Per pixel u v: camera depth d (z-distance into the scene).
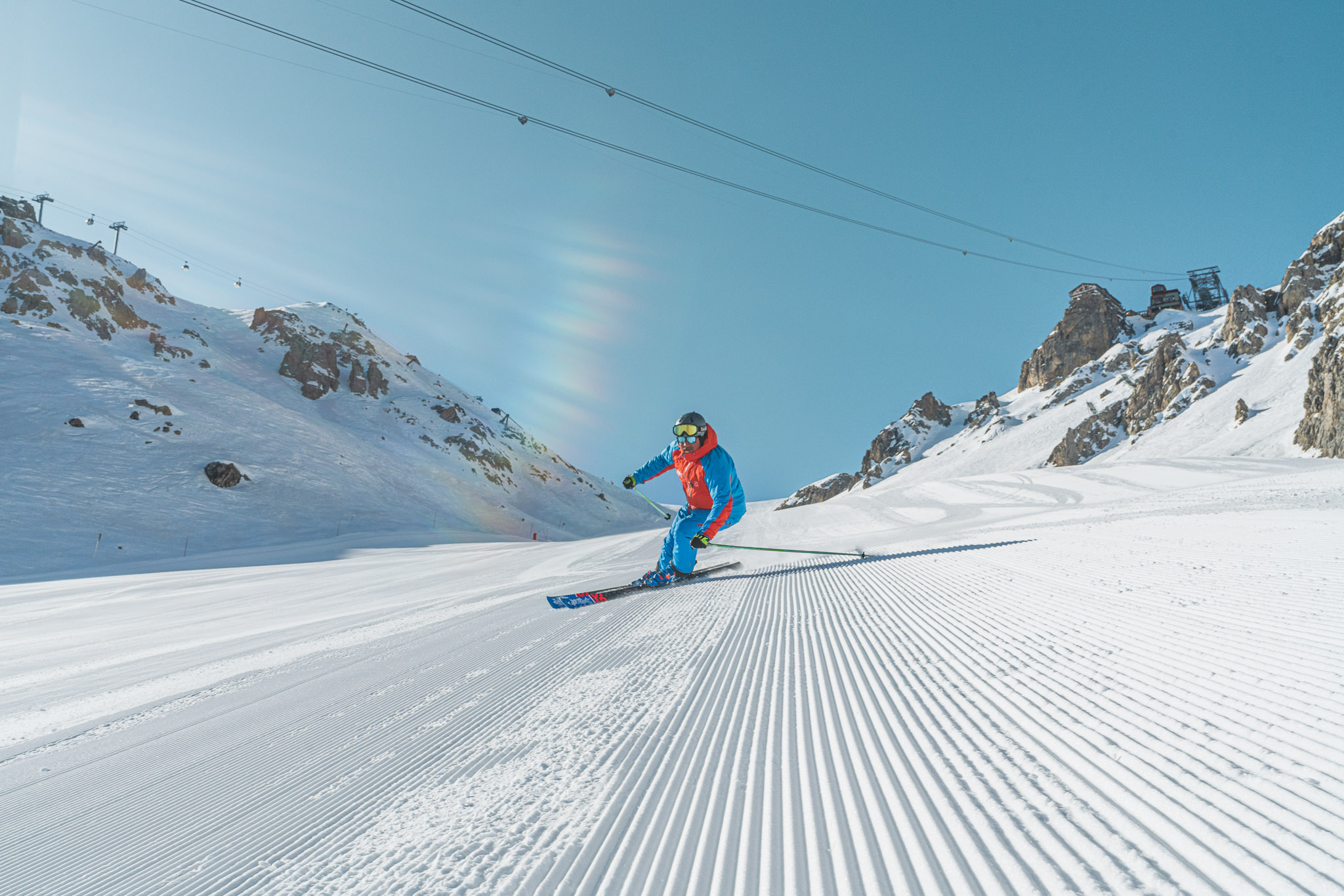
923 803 1.85
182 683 5.97
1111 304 178.12
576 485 158.50
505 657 4.89
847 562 9.06
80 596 23.75
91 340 98.94
